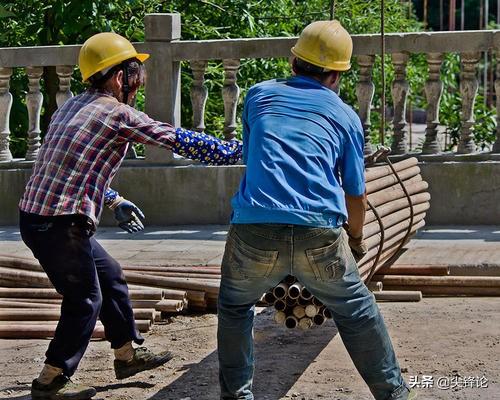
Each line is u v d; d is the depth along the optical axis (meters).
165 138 6.81
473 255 10.53
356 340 6.41
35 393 7.19
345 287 6.29
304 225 6.07
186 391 7.39
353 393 7.22
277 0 18.39
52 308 9.21
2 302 9.34
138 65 7.09
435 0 37.44
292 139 6.22
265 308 9.56
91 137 6.83
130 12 17.72
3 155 13.72
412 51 12.63
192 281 9.67
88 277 7.03
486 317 9.10
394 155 12.80
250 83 17.72
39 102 13.69
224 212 13.16
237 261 6.25
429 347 8.25
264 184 6.12
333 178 6.25
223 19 18.30
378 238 8.44
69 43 17.73
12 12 16.05
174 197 13.23
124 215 7.42
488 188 12.51
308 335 8.67
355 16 19.25
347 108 6.41
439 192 12.62
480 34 12.41
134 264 10.73
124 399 7.27
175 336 8.88
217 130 17.30
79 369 7.99
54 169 6.87
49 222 6.88
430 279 9.87
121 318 7.53
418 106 22.16
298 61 6.52
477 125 15.25
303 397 7.16
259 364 7.92
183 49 13.12
